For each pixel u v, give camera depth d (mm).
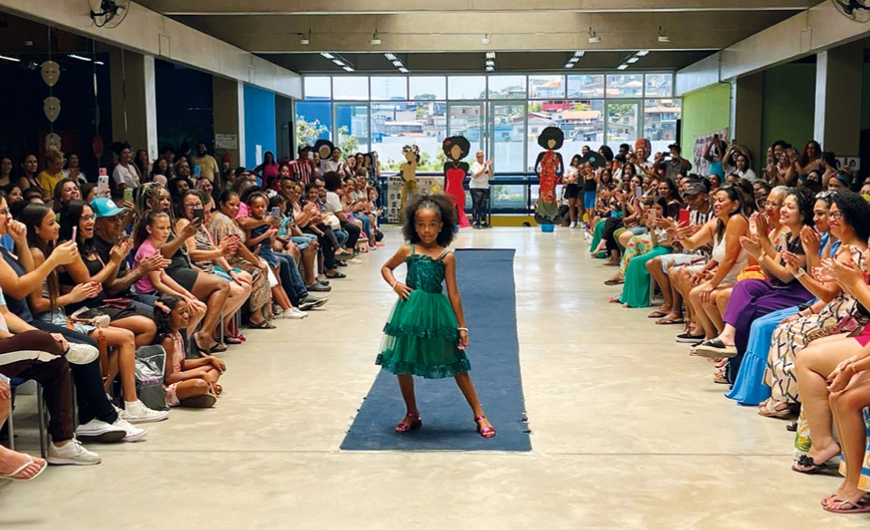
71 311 5293
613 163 17234
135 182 12375
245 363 6477
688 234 7359
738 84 18344
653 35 17562
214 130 18297
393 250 14672
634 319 8219
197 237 7086
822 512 3678
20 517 3680
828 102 13828
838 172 10328
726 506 3746
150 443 4637
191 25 17094
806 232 4656
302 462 4328
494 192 22250
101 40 11625
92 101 12102
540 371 6203
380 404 5367
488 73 23359
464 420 5027
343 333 7598
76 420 4707
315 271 10273
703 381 5902
